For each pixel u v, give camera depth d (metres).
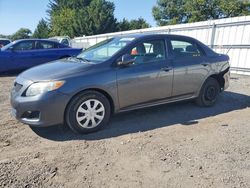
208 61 5.97
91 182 3.25
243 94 7.70
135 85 4.94
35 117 4.35
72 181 3.27
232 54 12.27
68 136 4.55
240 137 4.54
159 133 4.69
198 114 5.73
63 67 4.72
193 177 3.35
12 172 3.42
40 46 12.09
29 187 3.14
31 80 4.39
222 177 3.35
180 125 5.09
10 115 5.66
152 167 3.58
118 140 4.39
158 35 5.43
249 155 3.91
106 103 4.74
